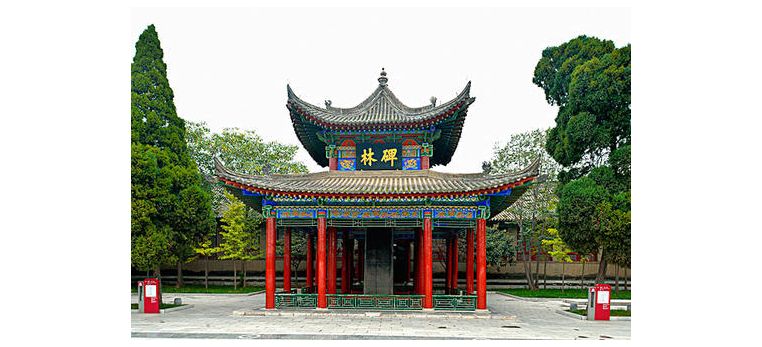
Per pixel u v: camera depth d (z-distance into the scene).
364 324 25.38
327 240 37.00
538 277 56.81
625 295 49.12
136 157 33.41
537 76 46.16
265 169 30.77
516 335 22.80
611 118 38.94
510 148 56.03
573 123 39.41
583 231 36.97
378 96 34.69
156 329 23.95
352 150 32.62
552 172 53.44
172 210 35.47
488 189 27.66
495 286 57.75
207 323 25.92
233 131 57.47
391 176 31.75
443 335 22.27
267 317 28.05
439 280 57.28
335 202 29.62
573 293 49.94
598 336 23.08
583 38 43.00
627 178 37.72
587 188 37.22
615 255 36.69
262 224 58.19
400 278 52.25
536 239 54.94
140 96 36.34
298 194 28.09
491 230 54.12
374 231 33.03
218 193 56.19
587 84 39.03
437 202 29.09
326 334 22.41
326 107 35.12
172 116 38.03
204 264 58.38
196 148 54.69
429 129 31.81
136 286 57.78
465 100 29.91
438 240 57.84
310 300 30.16
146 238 33.59
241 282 57.84
